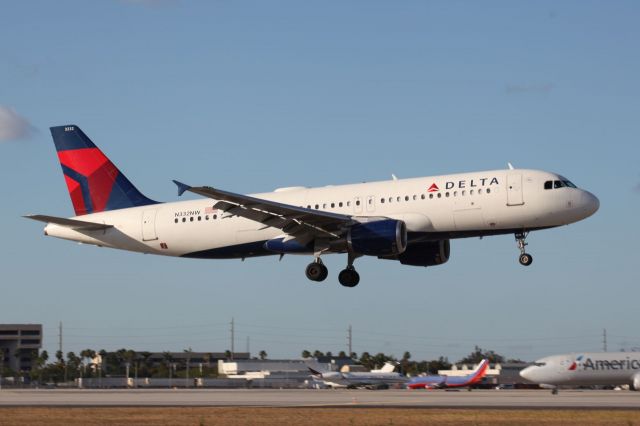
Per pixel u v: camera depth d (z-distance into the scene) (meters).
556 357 169.88
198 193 130.12
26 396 154.50
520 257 138.38
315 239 141.62
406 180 142.00
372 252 136.12
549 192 133.00
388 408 110.19
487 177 136.38
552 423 87.94
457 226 136.62
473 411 103.31
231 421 92.38
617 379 167.62
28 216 155.25
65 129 165.25
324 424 88.88
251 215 138.75
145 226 155.75
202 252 153.25
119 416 100.38
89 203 163.50
